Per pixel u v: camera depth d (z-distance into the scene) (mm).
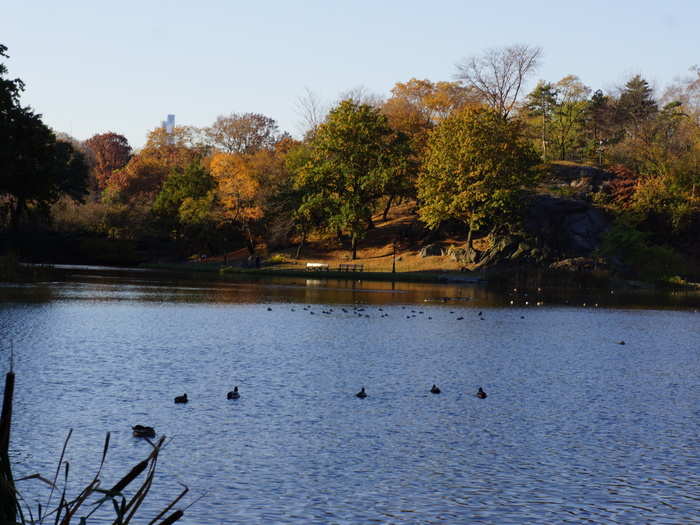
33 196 70062
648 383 25859
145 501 13148
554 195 104250
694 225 102812
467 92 123625
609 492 14211
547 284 88125
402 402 21703
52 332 34125
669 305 64000
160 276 88812
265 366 27062
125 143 183625
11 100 62688
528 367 28688
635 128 120438
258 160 117812
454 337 37656
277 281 85312
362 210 102875
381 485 14328
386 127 104812
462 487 14320
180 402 20641
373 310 51719
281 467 15273
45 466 14852
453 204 93062
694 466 16016
